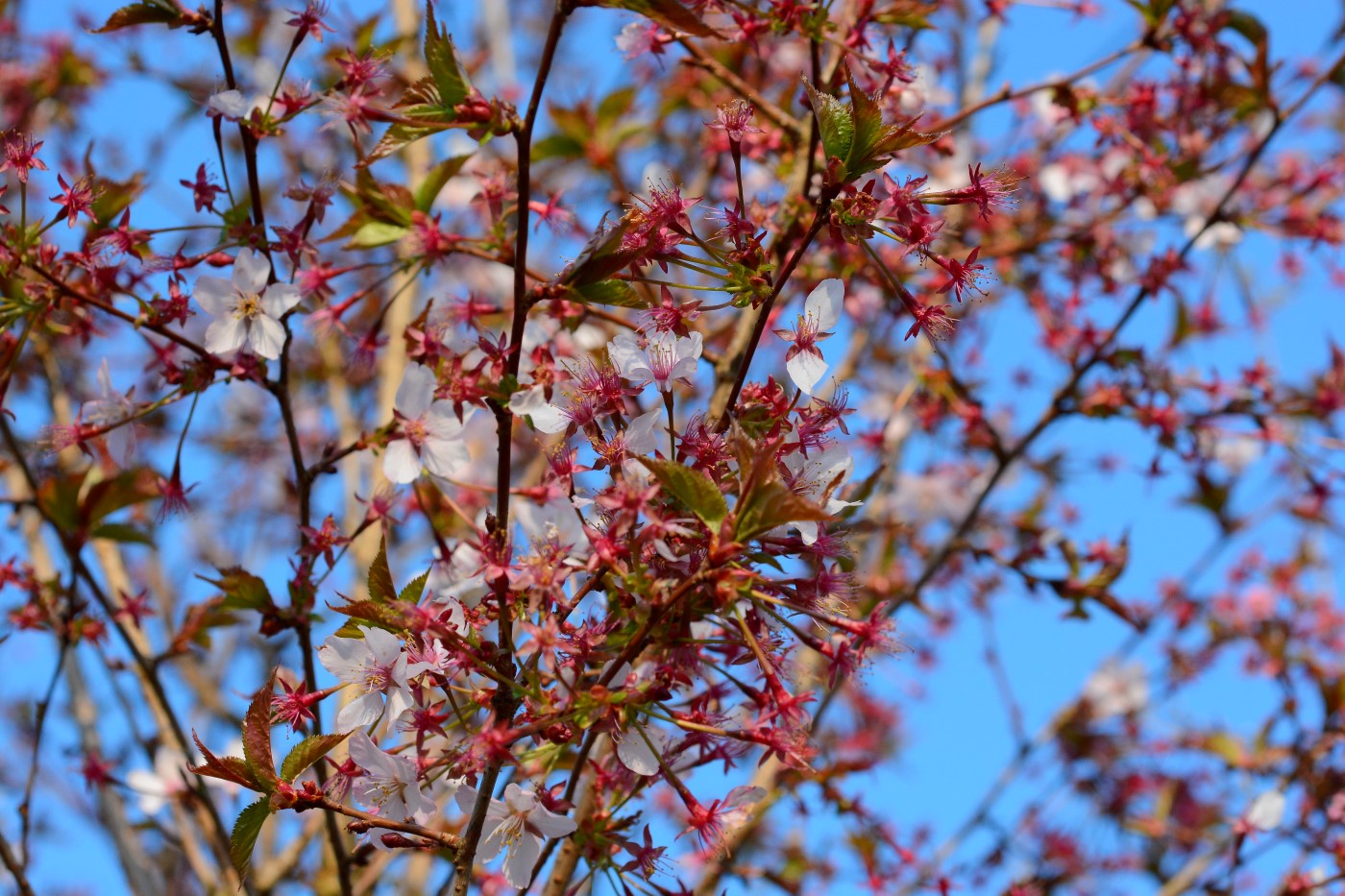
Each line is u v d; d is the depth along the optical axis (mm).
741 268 1313
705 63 1526
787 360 1320
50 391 1773
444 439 1337
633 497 1294
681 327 1324
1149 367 1808
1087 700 2506
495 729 1296
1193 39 1688
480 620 1316
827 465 1316
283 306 1381
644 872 1331
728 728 1330
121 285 1417
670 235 1314
